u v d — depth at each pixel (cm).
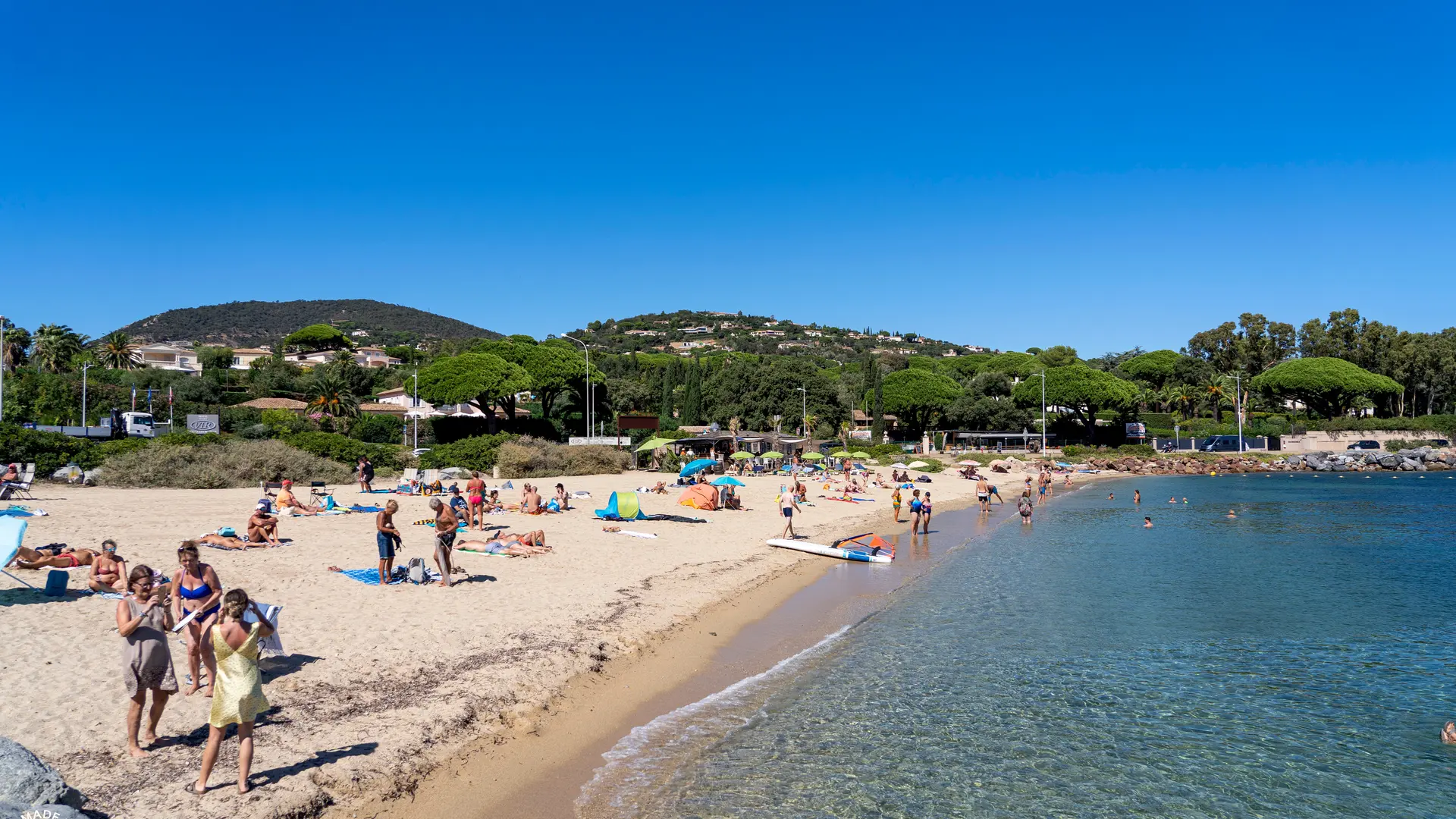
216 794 723
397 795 789
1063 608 1827
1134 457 8875
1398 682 1332
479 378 7469
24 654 1031
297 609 1370
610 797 841
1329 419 10425
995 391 11731
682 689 1198
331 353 15388
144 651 773
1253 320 12712
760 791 876
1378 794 936
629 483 4562
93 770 743
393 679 1072
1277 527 3516
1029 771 961
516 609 1488
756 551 2492
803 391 10138
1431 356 10769
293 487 3634
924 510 3088
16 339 7800
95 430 4928
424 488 3569
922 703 1178
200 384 8775
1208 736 1093
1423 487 6250
